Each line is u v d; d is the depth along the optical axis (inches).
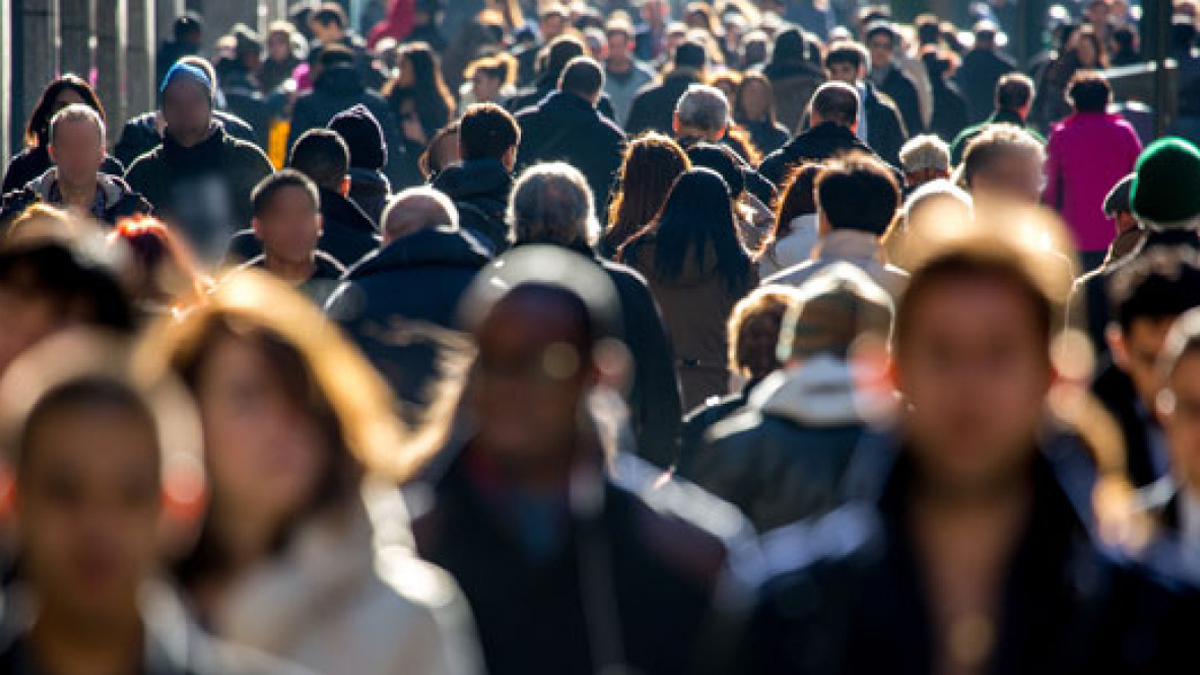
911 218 730.2
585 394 377.4
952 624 297.9
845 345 510.6
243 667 278.8
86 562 265.1
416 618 350.6
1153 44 1508.4
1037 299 301.0
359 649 348.5
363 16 3496.6
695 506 394.6
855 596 294.4
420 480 411.2
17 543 301.0
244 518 356.5
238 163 1127.0
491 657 382.0
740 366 605.6
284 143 1690.5
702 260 823.7
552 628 383.6
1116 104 1620.3
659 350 670.5
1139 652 296.5
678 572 385.1
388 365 637.9
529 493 383.9
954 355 299.7
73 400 265.1
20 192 1008.2
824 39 3425.2
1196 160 733.9
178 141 1120.2
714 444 512.4
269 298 363.6
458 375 417.1
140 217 601.6
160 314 570.9
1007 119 1678.2
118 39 2140.7
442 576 357.4
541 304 372.8
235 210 1126.4
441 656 350.9
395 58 2588.6
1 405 277.1
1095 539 301.3
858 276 518.0
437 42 2709.2
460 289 653.3
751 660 295.7
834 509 500.4
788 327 518.9
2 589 342.6
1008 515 299.9
